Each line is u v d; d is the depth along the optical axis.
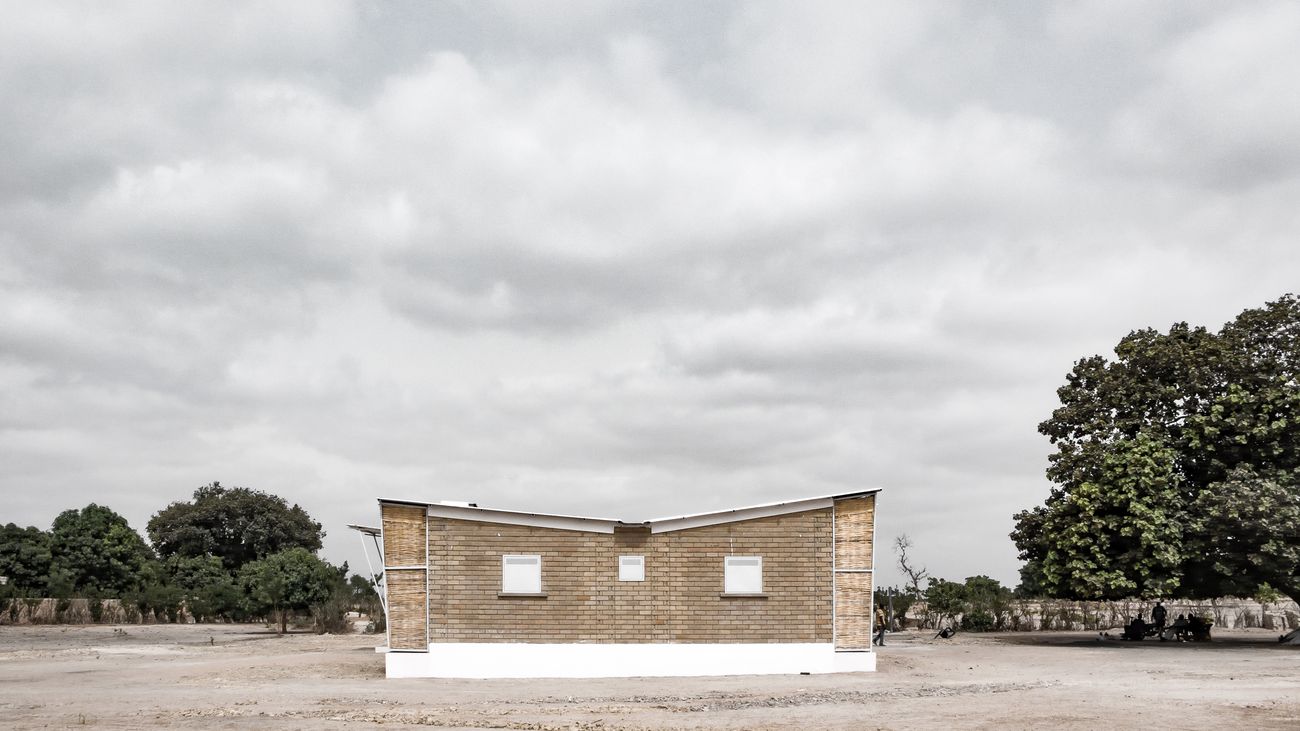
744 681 29.56
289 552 62.91
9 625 66.44
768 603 32.41
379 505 32.47
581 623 32.12
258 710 22.86
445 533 32.44
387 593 32.16
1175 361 47.81
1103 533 45.50
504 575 32.28
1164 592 44.00
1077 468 47.53
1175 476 46.25
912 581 63.62
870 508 32.97
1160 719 20.22
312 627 62.66
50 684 29.41
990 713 21.45
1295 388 44.81
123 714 22.09
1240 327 47.94
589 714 22.11
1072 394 51.03
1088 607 59.91
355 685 28.95
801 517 32.81
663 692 26.48
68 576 82.62
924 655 38.66
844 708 22.77
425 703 24.28
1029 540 50.12
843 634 32.41
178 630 63.53
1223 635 53.50
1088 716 20.75
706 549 32.56
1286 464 45.53
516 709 23.06
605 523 32.47
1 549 86.56
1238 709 21.64
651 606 32.25
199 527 112.50
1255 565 43.34
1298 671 31.00
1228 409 46.19
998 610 59.06
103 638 54.38
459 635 32.06
